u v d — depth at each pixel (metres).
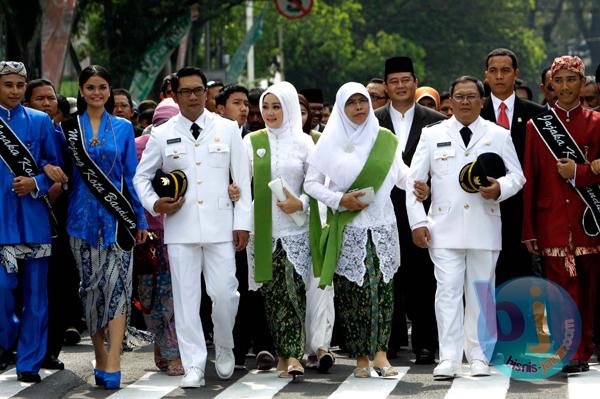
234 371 13.47
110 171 12.38
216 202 12.59
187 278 12.57
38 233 12.38
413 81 14.54
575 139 12.95
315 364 13.59
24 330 12.53
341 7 73.56
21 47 27.61
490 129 12.88
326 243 12.73
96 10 37.09
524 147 13.62
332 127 12.69
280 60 67.25
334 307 14.45
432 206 12.97
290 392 12.06
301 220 12.77
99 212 12.33
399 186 13.21
